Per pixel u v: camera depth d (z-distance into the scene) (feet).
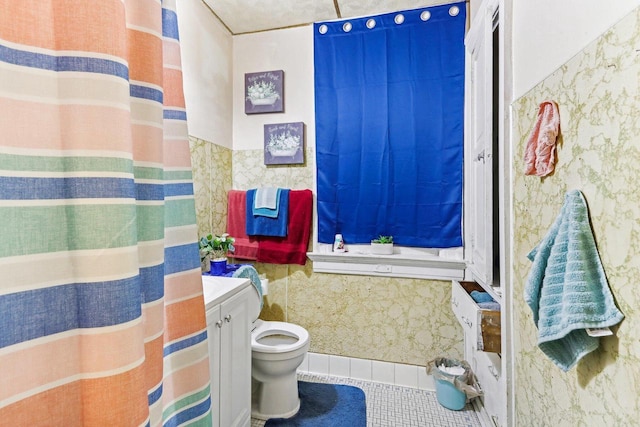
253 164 7.93
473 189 6.04
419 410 6.18
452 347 6.89
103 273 1.44
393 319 7.20
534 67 3.32
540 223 3.18
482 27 5.00
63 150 1.41
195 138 6.56
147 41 1.91
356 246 7.47
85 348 1.43
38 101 1.37
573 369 2.65
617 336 2.12
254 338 6.23
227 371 4.66
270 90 7.70
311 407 6.28
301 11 7.08
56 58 1.40
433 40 6.82
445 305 6.91
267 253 7.44
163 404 2.17
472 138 6.11
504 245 3.98
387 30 7.07
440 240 6.86
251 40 7.90
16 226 1.32
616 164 2.12
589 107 2.41
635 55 1.95
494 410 4.82
